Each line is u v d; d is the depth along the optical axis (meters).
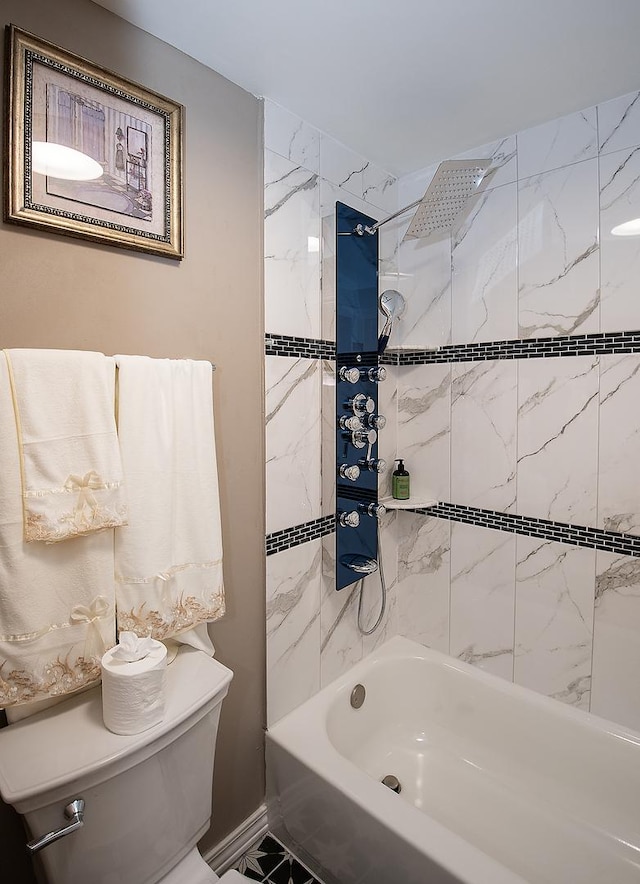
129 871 1.04
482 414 1.86
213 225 1.38
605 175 1.53
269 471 1.56
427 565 2.08
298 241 1.61
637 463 1.53
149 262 1.24
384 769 1.85
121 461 1.09
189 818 1.16
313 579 1.75
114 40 1.16
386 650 2.08
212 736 1.19
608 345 1.55
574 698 1.71
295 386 1.62
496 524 1.85
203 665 1.25
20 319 1.04
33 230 1.05
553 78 1.41
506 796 1.70
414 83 1.43
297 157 1.60
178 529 1.23
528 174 1.69
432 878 1.17
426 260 1.98
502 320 1.78
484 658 1.92
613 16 1.17
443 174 1.45
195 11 1.15
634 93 1.47
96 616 1.07
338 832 1.40
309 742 1.56
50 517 0.98
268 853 1.59
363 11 1.15
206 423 1.28
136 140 1.19
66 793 0.91
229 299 1.43
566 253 1.62
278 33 1.22
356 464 1.83
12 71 0.98
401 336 2.08
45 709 1.09
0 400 0.93
